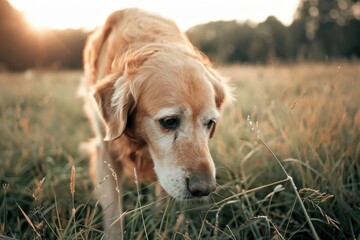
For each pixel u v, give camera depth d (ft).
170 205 1.69
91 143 2.23
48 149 2.66
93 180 2.11
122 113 1.66
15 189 2.07
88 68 2.50
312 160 1.91
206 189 1.48
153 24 2.06
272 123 2.33
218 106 1.87
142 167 1.97
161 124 1.62
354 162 1.86
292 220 1.61
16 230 1.66
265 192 1.89
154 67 1.69
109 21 2.25
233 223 1.76
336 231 1.60
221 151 2.20
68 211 1.90
